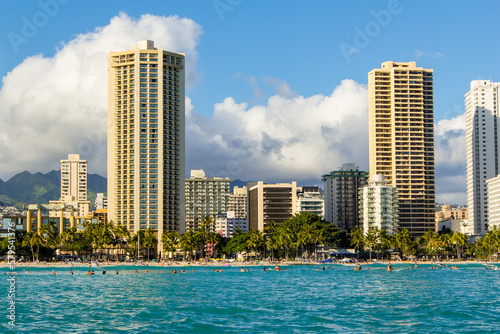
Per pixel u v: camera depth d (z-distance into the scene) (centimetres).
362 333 8988
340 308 11681
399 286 16825
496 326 9544
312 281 18862
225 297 13750
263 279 19875
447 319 10238
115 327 9538
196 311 11281
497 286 16738
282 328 9400
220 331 9175
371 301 12875
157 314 10906
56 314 10950
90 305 12275
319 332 9056
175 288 16188
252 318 10388
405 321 10031
